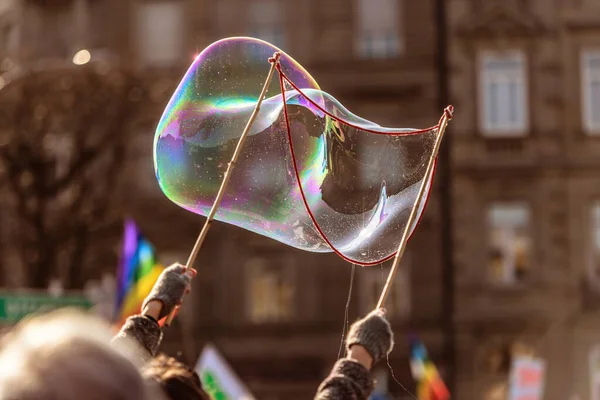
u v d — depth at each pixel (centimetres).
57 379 172
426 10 2891
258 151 513
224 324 2894
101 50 2959
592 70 2842
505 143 2842
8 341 184
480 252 2823
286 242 507
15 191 2530
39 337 178
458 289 2817
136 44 2953
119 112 2589
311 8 2931
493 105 2864
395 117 2886
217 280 2906
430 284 2825
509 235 2834
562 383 2772
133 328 362
